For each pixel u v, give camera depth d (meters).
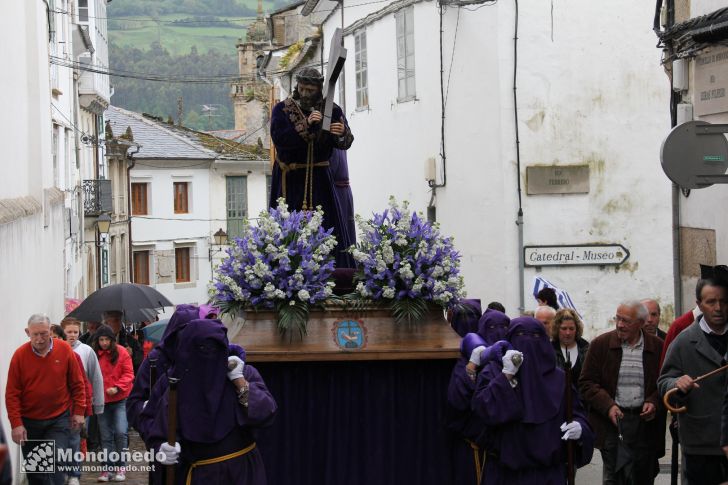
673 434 8.55
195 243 49.31
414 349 7.43
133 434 16.02
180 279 49.12
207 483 6.53
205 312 7.57
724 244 11.05
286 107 8.51
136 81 91.75
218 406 6.49
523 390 7.02
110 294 15.57
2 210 12.49
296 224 7.74
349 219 8.83
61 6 26.61
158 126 50.47
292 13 39.53
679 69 11.95
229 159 49.69
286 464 7.48
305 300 7.52
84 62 34.34
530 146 16.72
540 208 16.75
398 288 7.64
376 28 21.33
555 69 16.66
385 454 7.54
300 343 7.43
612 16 16.59
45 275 18.06
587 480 11.21
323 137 8.41
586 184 16.67
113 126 48.59
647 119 16.69
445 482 7.60
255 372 6.78
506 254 16.77
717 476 7.67
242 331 7.48
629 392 8.86
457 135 17.53
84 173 34.34
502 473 7.16
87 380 11.01
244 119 57.69
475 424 7.34
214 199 49.84
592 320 16.75
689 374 7.68
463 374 7.25
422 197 19.08
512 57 16.69
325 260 7.93
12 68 15.16
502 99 16.72
